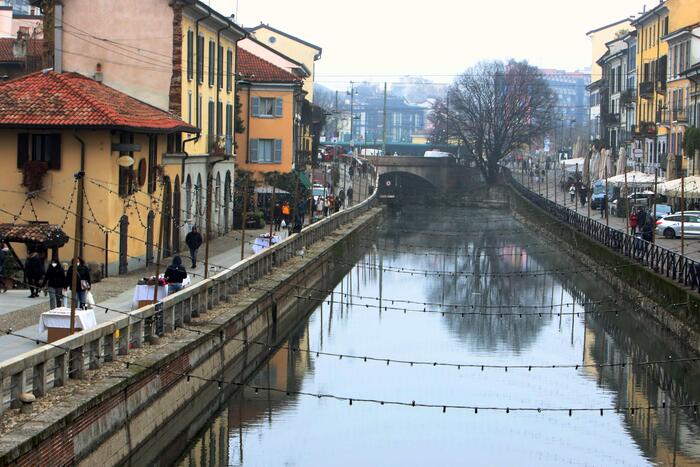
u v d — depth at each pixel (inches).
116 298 1706.4
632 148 4635.8
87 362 1219.2
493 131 6417.3
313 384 1717.5
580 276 3061.0
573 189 4837.6
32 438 940.0
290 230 2987.2
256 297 1916.8
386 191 6845.5
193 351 1460.4
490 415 1555.1
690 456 1382.9
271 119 3641.7
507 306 2508.6
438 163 6550.2
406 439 1433.3
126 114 2034.9
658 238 2960.1
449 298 2664.9
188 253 2437.3
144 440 1249.4
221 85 2979.8
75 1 2495.1
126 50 2488.9
